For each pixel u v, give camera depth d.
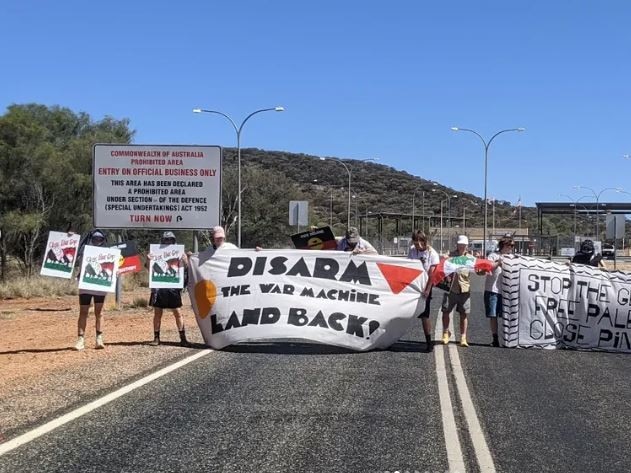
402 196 155.12
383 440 6.26
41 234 30.00
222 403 7.54
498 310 12.06
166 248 11.54
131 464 5.55
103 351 10.90
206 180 19.48
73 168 30.62
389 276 11.27
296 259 11.39
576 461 5.78
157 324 11.60
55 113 39.28
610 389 8.67
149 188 19.50
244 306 11.10
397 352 11.09
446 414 7.20
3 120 28.70
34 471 5.38
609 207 108.31
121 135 41.62
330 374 9.19
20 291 22.44
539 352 11.59
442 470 5.50
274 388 8.30
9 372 9.25
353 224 84.00
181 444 6.08
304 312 11.04
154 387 8.29
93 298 11.15
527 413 7.34
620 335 11.93
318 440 6.23
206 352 10.82
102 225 19.56
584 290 12.02
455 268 11.86
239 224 40.44
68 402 7.54
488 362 10.41
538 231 108.44
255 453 5.85
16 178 28.75
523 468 5.58
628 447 6.20
